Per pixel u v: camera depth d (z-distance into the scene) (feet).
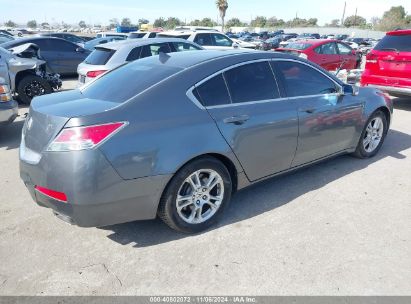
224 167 11.03
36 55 33.60
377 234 10.87
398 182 14.52
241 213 12.12
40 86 30.73
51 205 9.45
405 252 10.02
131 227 11.36
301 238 10.68
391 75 25.98
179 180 10.09
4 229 11.22
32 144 9.82
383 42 26.58
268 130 11.86
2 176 15.38
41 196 9.55
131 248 10.30
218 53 12.15
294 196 13.30
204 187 10.77
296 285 8.80
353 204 12.71
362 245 10.33
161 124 9.71
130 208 9.61
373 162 16.67
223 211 11.42
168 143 9.70
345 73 27.09
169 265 9.57
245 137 11.27
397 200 13.02
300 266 9.46
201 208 10.88
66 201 9.03
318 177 14.97
